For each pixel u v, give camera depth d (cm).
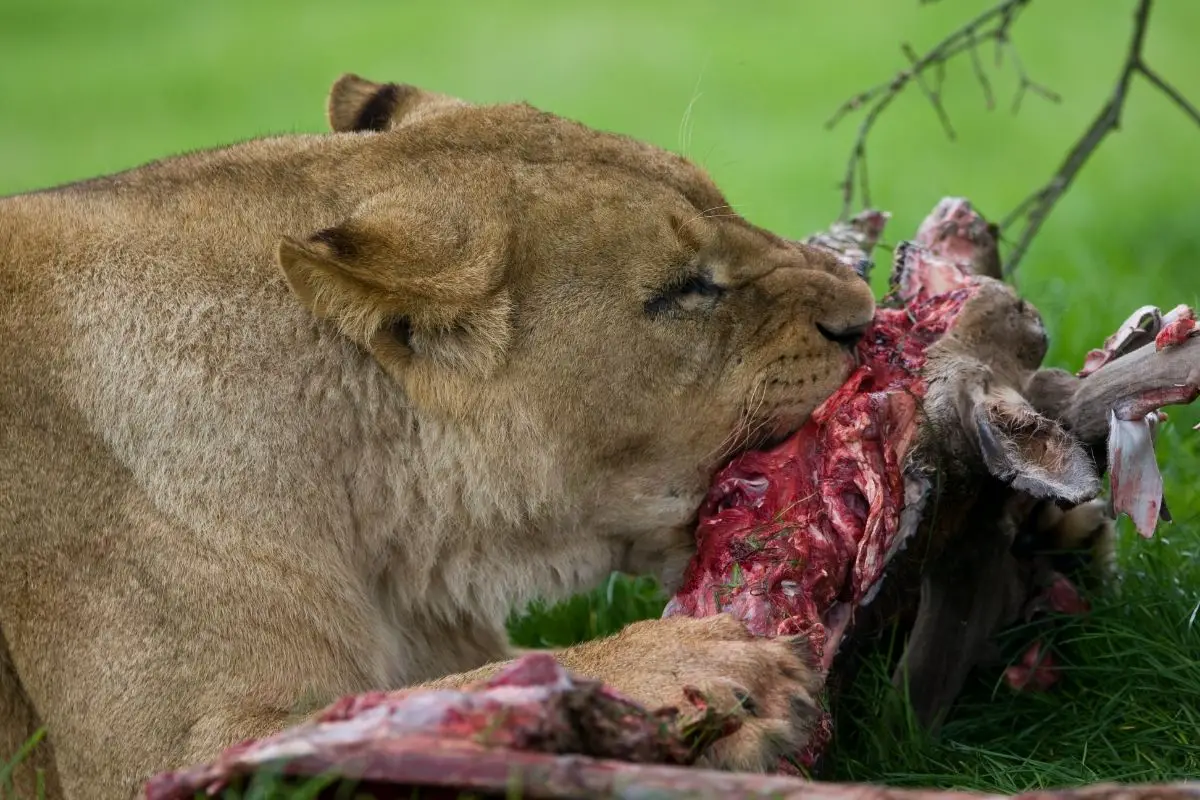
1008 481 741
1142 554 952
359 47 3400
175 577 773
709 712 645
